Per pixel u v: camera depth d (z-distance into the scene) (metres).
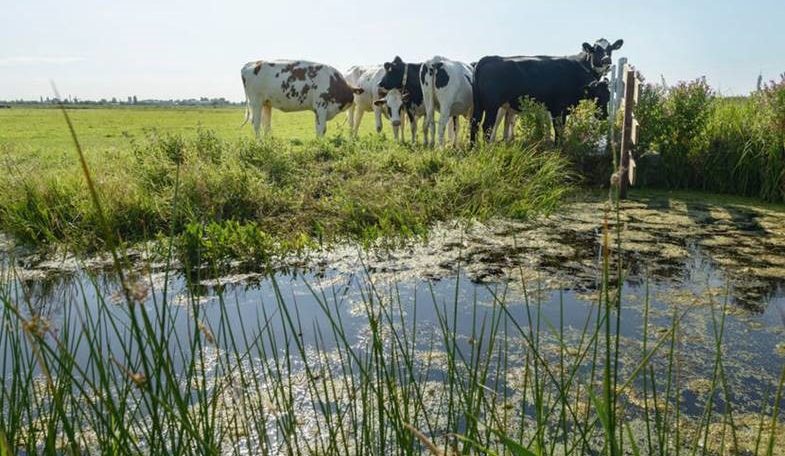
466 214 7.02
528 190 7.50
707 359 3.65
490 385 3.26
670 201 8.01
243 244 5.69
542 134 9.52
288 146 10.05
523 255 5.68
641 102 8.88
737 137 8.60
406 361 2.19
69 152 11.61
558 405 3.02
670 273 5.17
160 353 1.57
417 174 7.99
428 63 11.20
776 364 3.60
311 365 3.51
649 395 3.20
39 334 1.31
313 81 13.06
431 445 1.20
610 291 4.75
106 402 1.61
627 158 7.98
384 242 6.01
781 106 8.14
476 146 9.33
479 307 4.45
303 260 5.57
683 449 2.70
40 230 6.15
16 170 7.46
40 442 2.49
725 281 4.98
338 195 7.13
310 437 2.72
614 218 7.02
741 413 3.05
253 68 13.09
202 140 9.02
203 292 4.79
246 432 2.06
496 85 10.49
